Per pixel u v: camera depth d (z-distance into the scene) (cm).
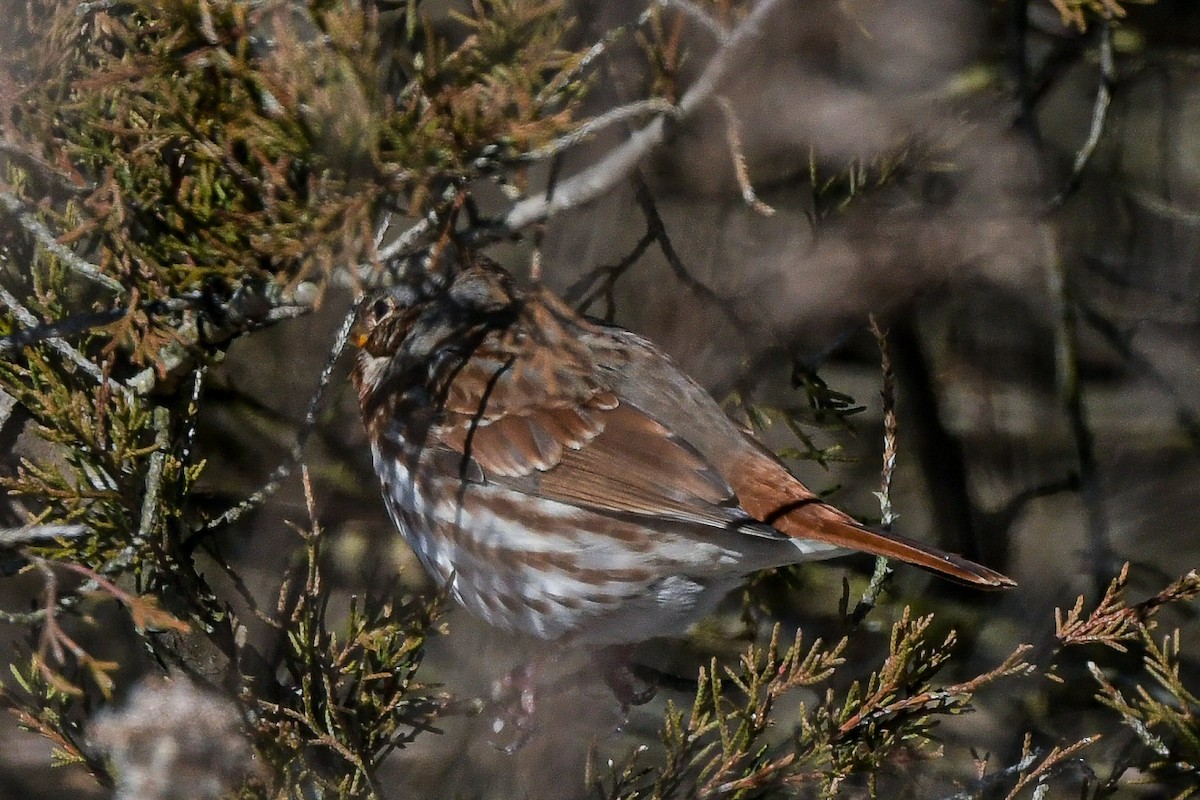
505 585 1001
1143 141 1550
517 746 988
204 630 858
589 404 994
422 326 1045
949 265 1252
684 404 1002
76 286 890
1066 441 1493
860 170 1091
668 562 968
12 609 1078
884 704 845
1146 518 1474
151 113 770
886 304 1230
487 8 862
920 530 1448
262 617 851
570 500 974
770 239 1245
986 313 1487
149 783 826
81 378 871
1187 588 886
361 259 829
